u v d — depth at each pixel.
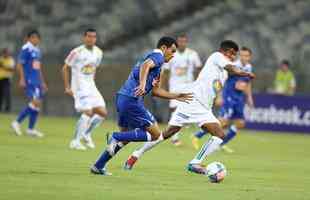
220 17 102.88
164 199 27.94
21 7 108.94
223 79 37.34
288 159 48.69
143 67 33.09
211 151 36.31
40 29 105.12
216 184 33.25
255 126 77.06
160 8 106.56
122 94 34.47
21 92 89.81
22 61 55.88
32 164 37.56
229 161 45.41
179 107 37.66
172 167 39.38
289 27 99.62
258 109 77.00
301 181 36.31
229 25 101.06
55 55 90.94
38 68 56.41
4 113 86.31
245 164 43.91
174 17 105.50
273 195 30.56
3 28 106.31
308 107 74.88
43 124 71.94
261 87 83.31
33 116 56.62
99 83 86.25
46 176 33.03
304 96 75.12
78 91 49.34
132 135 34.22
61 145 50.03
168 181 33.41
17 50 101.44
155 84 33.81
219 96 66.50
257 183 34.56
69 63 49.53
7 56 85.81
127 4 107.81
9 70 85.81
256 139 65.94
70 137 57.16
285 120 75.94
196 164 35.97
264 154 51.78
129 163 36.66
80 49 49.59
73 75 49.69
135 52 99.62
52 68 88.44
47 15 107.62
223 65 36.88
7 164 37.03
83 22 105.69
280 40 97.38
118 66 85.81
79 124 48.72
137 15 106.00
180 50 59.97
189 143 57.66
